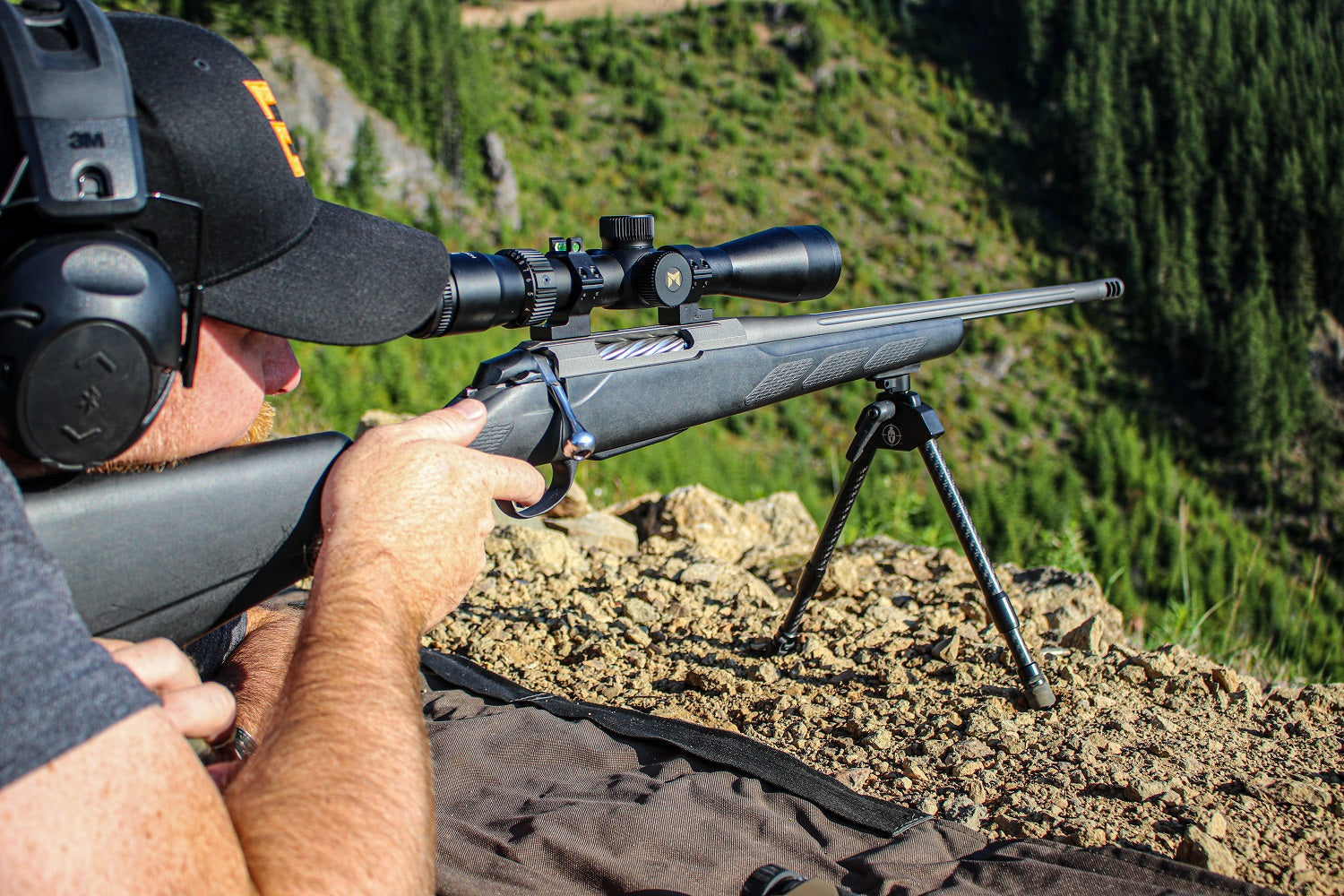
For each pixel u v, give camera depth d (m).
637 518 4.89
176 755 0.91
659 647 3.16
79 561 1.14
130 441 1.10
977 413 64.62
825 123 82.25
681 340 2.16
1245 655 4.79
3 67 1.00
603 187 73.06
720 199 74.25
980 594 3.53
